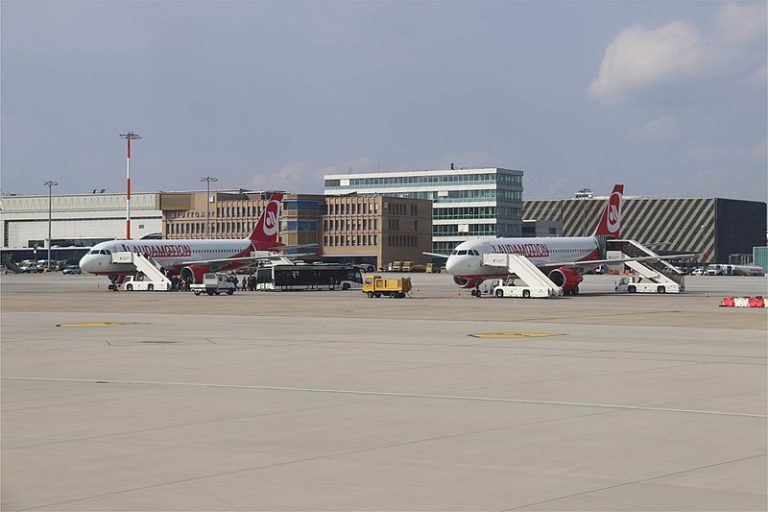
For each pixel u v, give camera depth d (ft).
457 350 178.29
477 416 103.96
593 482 73.46
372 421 100.78
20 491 71.15
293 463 80.28
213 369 147.74
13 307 339.36
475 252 433.48
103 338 205.67
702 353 172.45
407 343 192.95
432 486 72.28
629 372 143.64
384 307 338.13
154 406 111.14
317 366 151.84
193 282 512.22
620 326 242.99
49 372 144.25
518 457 82.53
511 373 142.41
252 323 253.65
